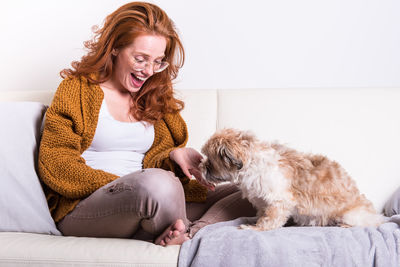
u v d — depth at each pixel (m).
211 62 3.37
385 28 3.29
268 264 1.57
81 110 2.16
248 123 2.83
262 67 3.37
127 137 2.28
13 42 3.35
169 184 1.75
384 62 3.30
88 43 2.51
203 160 2.22
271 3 3.35
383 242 1.68
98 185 1.90
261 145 2.15
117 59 2.31
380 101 2.80
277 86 3.37
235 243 1.63
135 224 1.78
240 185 2.17
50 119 2.06
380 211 2.61
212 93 2.95
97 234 1.86
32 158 2.08
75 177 1.92
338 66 3.34
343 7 3.31
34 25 3.34
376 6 3.29
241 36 3.36
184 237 1.75
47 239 1.80
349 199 2.04
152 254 1.63
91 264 1.62
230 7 3.35
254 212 2.30
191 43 3.37
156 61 2.29
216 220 2.11
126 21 2.25
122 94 2.41
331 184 2.04
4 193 1.95
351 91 2.85
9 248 1.69
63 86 2.19
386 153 2.70
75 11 3.34
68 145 2.04
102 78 2.32
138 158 2.35
